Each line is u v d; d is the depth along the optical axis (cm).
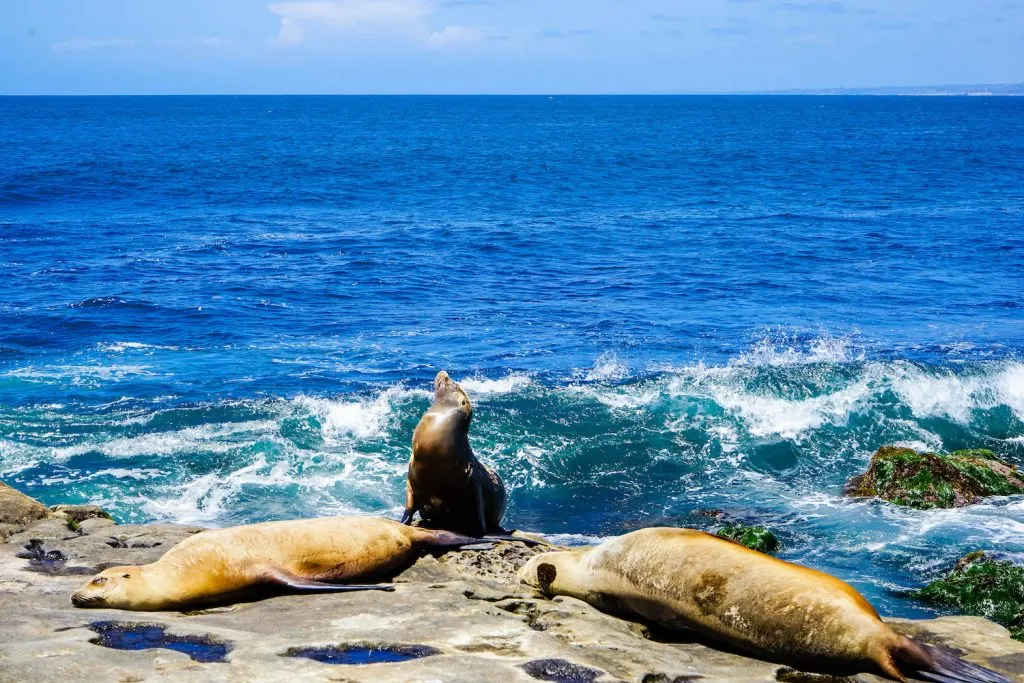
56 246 3080
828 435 1516
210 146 8581
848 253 3172
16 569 689
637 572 630
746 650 576
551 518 1221
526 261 2997
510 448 1427
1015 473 1306
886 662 521
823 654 538
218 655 512
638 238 3469
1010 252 3172
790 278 2762
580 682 489
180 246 3139
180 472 1305
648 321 2244
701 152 8231
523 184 5459
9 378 1703
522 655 527
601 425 1523
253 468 1327
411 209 4284
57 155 6962
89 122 14188
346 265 2873
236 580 633
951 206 4422
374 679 473
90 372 1758
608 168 6556
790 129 13138
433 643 542
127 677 459
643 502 1273
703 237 3497
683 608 599
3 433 1420
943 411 1605
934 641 628
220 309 2280
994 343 2056
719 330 2166
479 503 860
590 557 675
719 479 1351
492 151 8275
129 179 5291
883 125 14562
